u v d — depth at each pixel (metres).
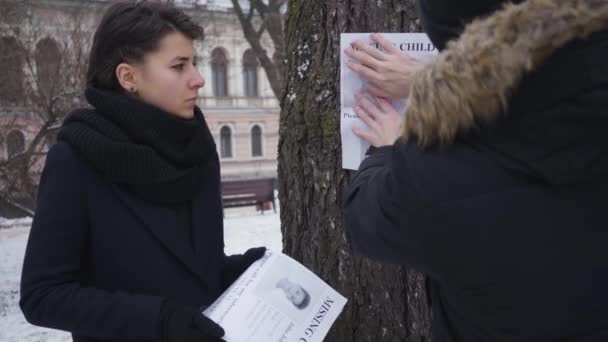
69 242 1.38
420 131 0.98
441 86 0.93
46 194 1.39
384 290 1.94
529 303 0.94
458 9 0.98
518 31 0.85
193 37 1.55
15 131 7.83
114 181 1.43
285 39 2.18
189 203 1.58
